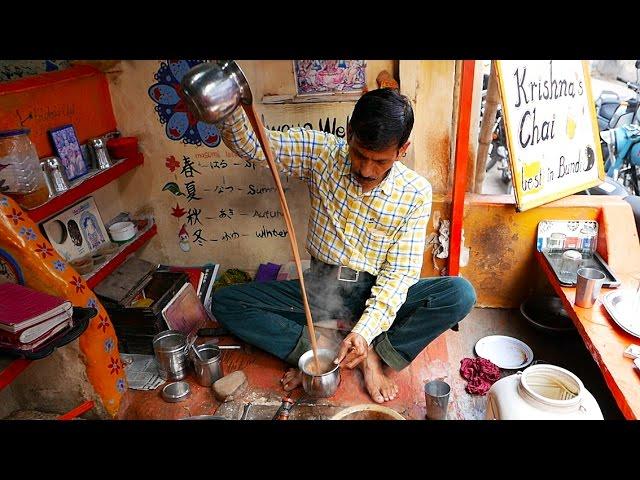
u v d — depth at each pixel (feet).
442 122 9.14
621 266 9.05
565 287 8.66
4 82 7.84
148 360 8.96
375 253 8.01
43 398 7.79
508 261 9.99
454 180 8.91
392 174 7.55
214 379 8.12
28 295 6.31
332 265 8.25
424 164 9.50
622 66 21.07
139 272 9.68
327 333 8.49
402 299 7.62
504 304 10.39
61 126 8.48
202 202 10.32
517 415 5.95
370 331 7.36
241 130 7.33
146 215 10.55
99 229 9.58
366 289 8.27
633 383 6.63
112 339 7.67
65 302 6.29
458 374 8.47
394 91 6.49
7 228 6.62
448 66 8.70
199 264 10.97
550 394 6.37
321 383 7.37
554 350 9.20
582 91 9.45
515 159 8.90
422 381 8.25
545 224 9.53
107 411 7.72
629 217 9.19
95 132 9.32
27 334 5.84
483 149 9.68
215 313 8.71
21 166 7.26
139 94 9.50
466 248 9.97
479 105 9.27
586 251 9.50
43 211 7.54
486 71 15.07
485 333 9.70
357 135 6.43
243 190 10.12
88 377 7.50
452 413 7.70
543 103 9.05
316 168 7.86
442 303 7.84
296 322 8.64
